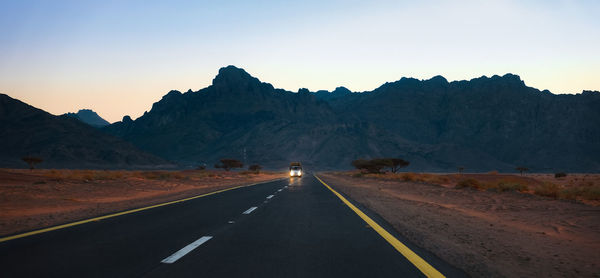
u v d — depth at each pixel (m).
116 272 5.71
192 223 10.92
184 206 15.82
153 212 13.63
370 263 6.37
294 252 7.16
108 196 22.11
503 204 19.39
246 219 11.84
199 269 5.91
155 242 8.05
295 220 11.65
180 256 6.76
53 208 15.53
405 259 6.67
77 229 9.76
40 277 5.43
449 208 17.03
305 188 30.72
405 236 9.02
